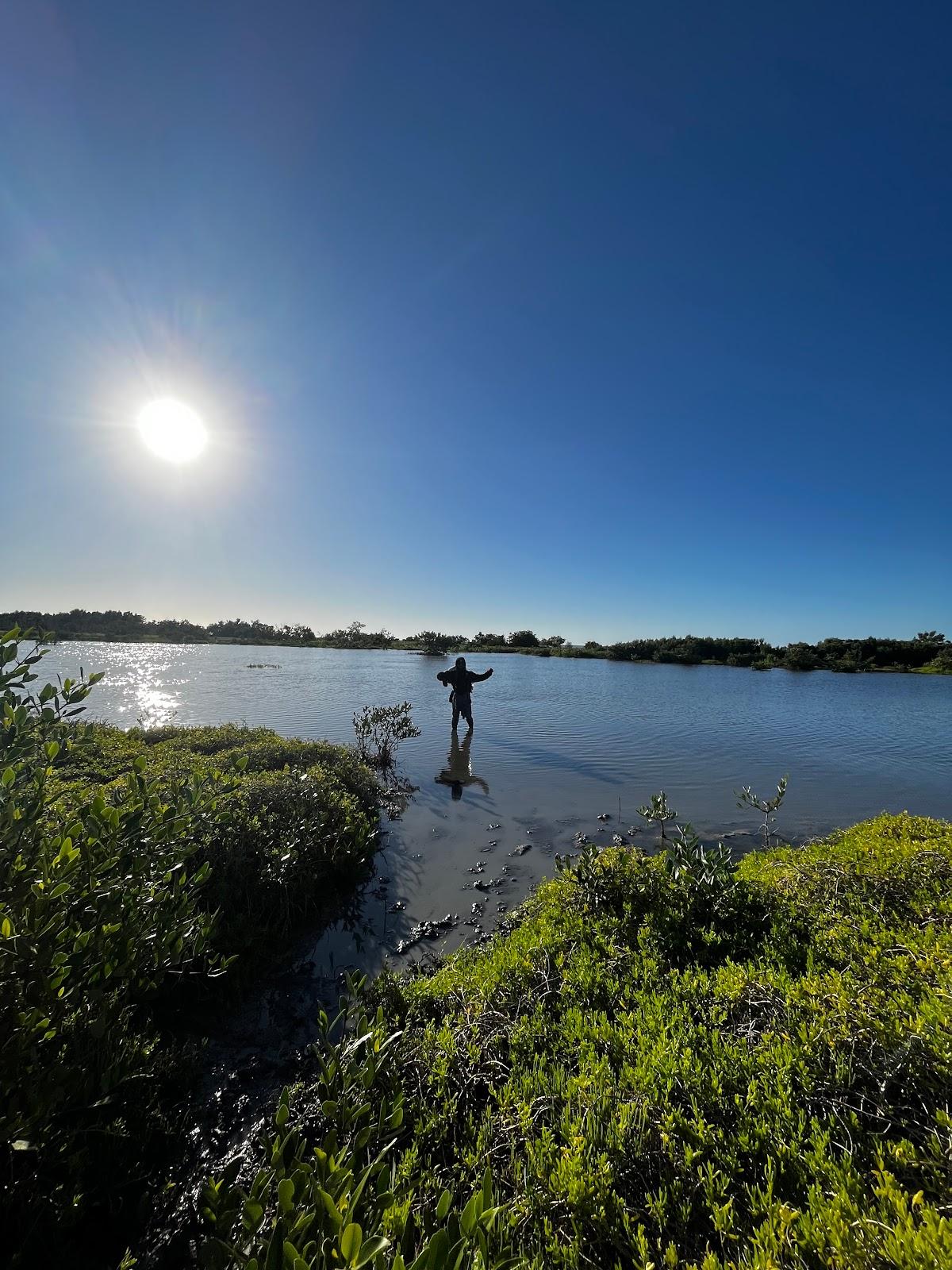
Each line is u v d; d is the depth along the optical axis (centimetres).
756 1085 269
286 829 657
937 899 459
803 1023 304
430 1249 132
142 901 310
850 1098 263
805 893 500
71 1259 246
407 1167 247
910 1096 256
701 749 1448
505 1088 296
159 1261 250
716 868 484
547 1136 257
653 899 485
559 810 931
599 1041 328
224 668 3953
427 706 2236
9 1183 245
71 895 276
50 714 290
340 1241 140
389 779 1117
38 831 279
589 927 478
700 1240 217
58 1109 272
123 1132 277
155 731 1361
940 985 309
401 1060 320
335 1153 226
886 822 702
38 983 253
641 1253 202
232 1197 194
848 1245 185
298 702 2284
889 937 391
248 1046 392
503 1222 203
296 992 457
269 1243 158
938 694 3173
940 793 1079
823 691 3212
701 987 368
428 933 552
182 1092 346
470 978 415
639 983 391
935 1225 185
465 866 711
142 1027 386
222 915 503
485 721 1884
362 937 545
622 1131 254
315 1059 377
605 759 1318
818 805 988
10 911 252
